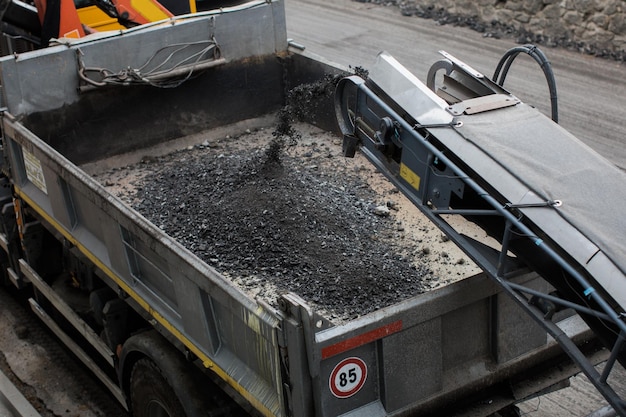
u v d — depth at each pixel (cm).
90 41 509
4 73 481
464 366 333
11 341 558
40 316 527
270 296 369
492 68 958
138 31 524
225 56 561
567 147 319
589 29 1013
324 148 543
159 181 515
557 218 283
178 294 344
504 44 1052
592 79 922
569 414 448
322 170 511
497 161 305
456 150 315
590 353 361
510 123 330
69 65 506
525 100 862
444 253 409
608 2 976
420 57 1009
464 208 334
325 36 1116
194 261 322
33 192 471
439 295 307
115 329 430
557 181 298
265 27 569
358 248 415
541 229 284
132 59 527
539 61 358
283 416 296
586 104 851
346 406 297
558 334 287
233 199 470
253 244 417
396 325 296
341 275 387
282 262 400
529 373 354
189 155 556
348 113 393
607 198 292
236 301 300
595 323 286
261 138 579
